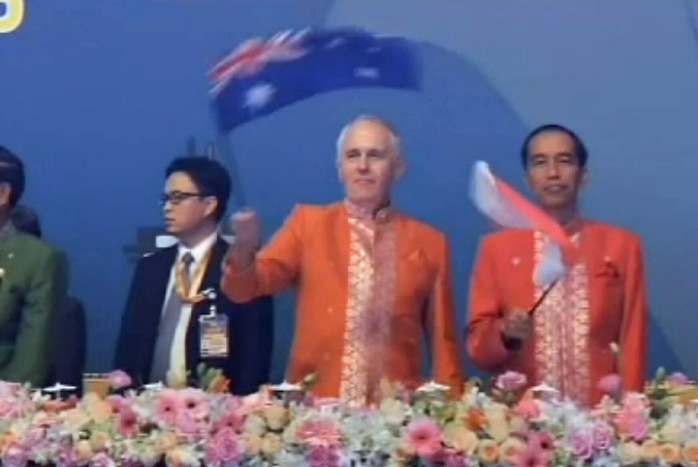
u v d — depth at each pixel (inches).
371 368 385.4
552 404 319.6
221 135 428.1
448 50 426.3
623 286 395.5
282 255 391.5
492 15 425.1
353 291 387.9
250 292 386.9
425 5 426.6
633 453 312.0
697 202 423.2
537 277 386.0
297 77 428.1
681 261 424.5
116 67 428.8
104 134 428.8
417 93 426.6
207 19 428.1
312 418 316.5
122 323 417.4
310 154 427.2
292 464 315.3
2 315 396.8
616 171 424.5
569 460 312.0
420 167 424.8
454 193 424.5
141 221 427.5
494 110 425.7
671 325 424.8
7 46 428.5
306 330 389.1
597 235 399.5
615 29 424.5
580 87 425.1
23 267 401.4
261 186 427.5
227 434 316.2
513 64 425.7
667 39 424.2
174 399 320.8
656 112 424.2
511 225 365.1
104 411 320.2
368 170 394.0
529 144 409.1
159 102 428.1
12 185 418.6
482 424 313.6
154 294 415.5
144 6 428.5
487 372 395.2
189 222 417.4
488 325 389.4
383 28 427.8
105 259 429.7
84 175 428.8
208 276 414.6
